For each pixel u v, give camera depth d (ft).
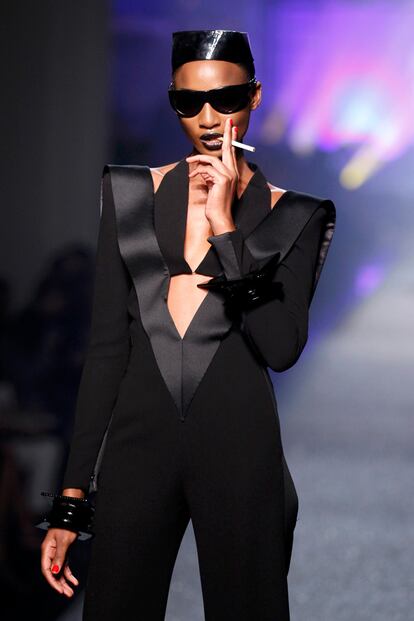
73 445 16.12
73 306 43.47
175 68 16.40
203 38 16.12
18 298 63.16
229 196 15.84
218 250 15.65
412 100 125.39
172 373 15.62
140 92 96.22
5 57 63.16
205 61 16.11
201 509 15.60
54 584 16.06
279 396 71.92
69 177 63.98
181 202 16.35
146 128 96.84
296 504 16.29
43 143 63.57
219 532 15.55
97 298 16.38
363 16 121.49
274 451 15.71
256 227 16.30
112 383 16.19
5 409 39.60
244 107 16.33
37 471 39.52
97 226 64.23
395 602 31.22
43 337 42.98
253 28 113.60
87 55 63.93
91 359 16.25
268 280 15.69
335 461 51.47
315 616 29.94
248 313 15.62
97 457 16.12
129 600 15.78
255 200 16.53
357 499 43.60
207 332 15.69
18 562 36.11
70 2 63.21
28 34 63.10
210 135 16.28
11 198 63.26
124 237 16.17
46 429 39.75
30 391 42.52
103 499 15.80
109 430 15.99
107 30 64.44
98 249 16.55
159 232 16.20
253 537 15.52
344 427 60.90
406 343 98.63
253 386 15.71
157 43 95.61
